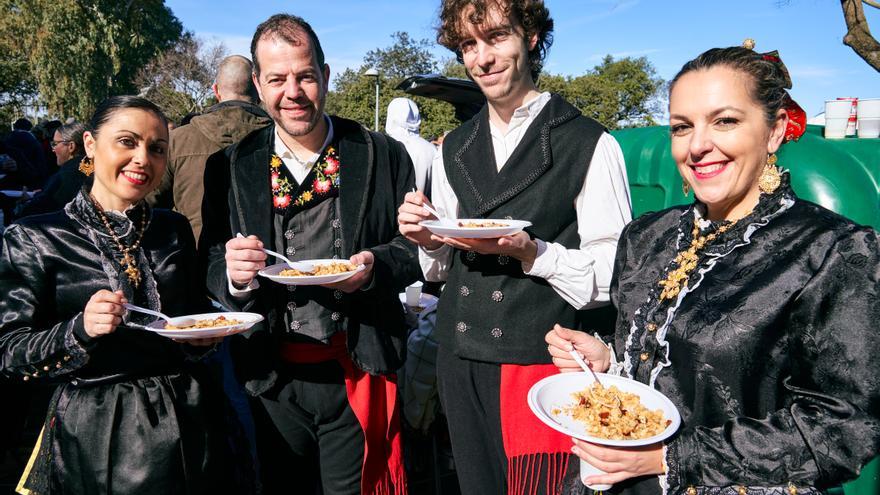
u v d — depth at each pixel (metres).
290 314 2.21
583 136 2.03
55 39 36.81
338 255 2.26
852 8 6.00
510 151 2.13
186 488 1.94
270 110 2.14
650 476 1.40
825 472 1.16
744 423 1.22
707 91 1.27
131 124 1.87
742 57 1.27
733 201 1.36
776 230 1.29
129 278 1.93
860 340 1.15
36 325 1.89
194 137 3.55
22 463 3.74
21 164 7.65
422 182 4.10
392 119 5.75
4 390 3.06
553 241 2.07
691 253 1.40
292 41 2.05
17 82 45.03
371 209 2.30
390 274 2.17
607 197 2.01
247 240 1.95
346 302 2.21
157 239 2.04
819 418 1.17
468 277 2.09
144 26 46.69
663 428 1.28
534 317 2.01
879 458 2.21
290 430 2.32
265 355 2.20
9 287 1.88
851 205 2.37
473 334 2.06
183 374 2.01
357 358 2.19
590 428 1.32
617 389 1.40
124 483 1.85
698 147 1.29
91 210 1.92
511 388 2.01
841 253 1.19
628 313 1.53
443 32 2.05
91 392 1.90
